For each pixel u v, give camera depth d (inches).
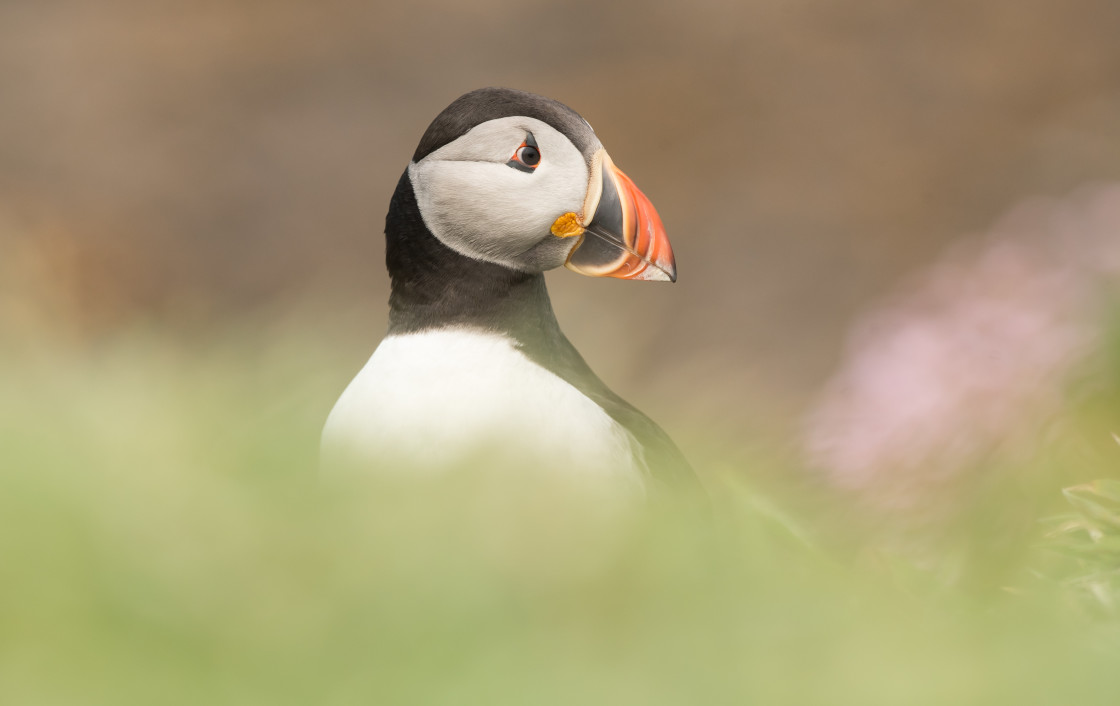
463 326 344.8
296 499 243.0
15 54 1526.8
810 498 416.8
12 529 206.1
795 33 1526.8
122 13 1595.7
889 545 395.2
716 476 374.3
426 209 351.3
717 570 227.6
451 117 352.5
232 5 1598.2
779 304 1269.7
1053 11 1510.8
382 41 1553.9
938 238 1346.0
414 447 326.3
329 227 1374.3
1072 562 269.9
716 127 1444.4
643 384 531.2
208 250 1334.9
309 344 410.3
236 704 178.1
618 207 352.8
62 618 190.4
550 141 349.4
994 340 408.8
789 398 517.0
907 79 1481.3
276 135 1454.2
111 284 1218.0
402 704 177.3
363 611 193.6
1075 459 379.9
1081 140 1402.6
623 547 228.2
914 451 405.7
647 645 192.7
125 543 209.6
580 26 1556.3
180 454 273.0
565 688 180.1
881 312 440.8
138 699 179.5
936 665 186.1
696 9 1553.9
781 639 195.3
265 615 193.8
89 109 1466.5
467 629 190.2
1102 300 406.9
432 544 220.4
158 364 384.8
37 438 265.0
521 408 328.8
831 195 1384.1
